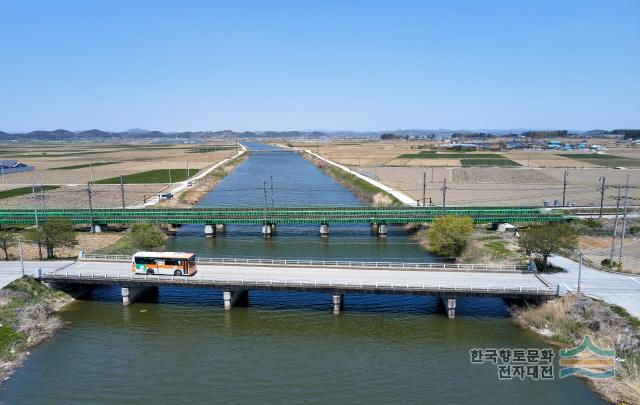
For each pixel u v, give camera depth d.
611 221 103.69
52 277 67.06
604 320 53.66
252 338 57.53
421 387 46.94
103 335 58.00
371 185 167.25
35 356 52.59
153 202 137.00
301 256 89.62
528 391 45.72
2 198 145.25
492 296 61.09
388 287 62.34
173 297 70.12
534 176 192.38
